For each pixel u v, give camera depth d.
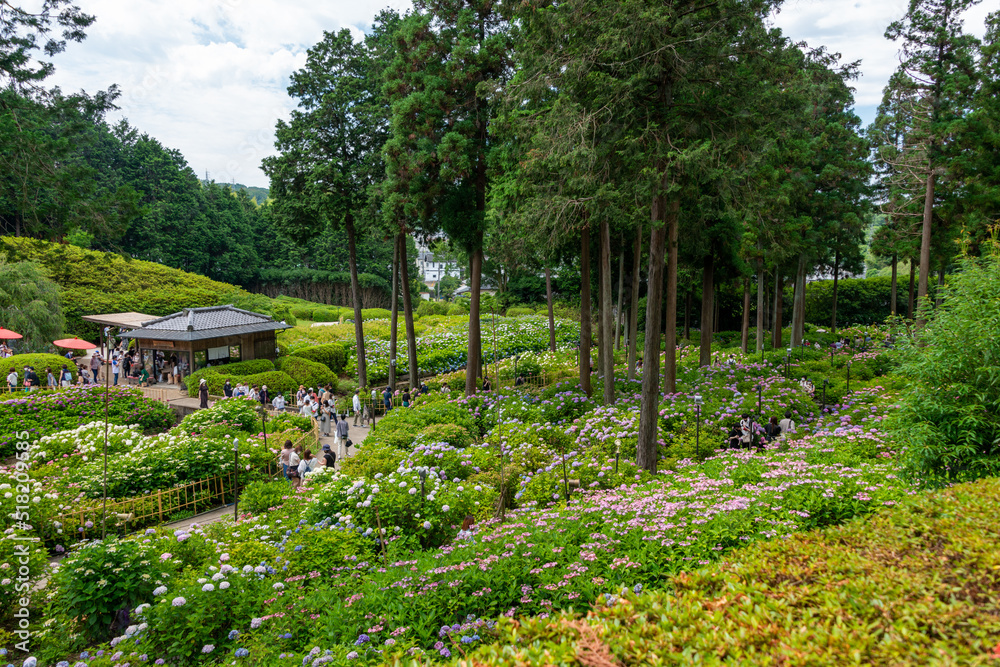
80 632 7.16
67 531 11.48
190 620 6.30
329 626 6.17
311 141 26.58
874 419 14.50
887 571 4.38
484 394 21.70
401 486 10.15
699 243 24.94
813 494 8.01
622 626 4.39
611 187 13.77
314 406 23.00
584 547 7.28
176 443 16.38
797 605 4.25
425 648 5.61
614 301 41.00
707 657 3.63
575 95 14.24
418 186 22.42
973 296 8.47
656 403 13.35
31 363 25.69
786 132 16.78
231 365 29.97
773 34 13.50
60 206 15.64
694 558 6.64
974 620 3.47
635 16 11.99
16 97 14.84
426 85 21.58
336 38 26.42
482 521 10.12
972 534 4.82
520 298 57.25
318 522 9.77
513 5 17.41
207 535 10.05
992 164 21.84
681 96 13.45
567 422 18.11
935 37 22.45
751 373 23.50
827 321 47.69
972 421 7.84
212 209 81.56
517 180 18.09
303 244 30.08
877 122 27.30
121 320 35.22
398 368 34.22
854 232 30.31
